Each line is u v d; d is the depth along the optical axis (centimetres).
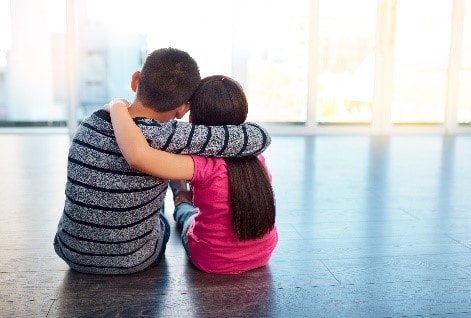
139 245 177
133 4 507
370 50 540
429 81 552
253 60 530
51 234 227
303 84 540
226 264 183
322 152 439
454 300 171
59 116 529
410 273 191
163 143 158
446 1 538
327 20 532
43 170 353
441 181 337
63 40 511
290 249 212
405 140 509
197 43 520
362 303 168
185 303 166
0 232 230
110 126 162
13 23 502
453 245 219
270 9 522
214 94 169
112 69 516
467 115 559
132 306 164
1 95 517
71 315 158
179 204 223
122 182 162
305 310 163
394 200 289
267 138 171
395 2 531
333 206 276
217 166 169
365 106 551
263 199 173
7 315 158
